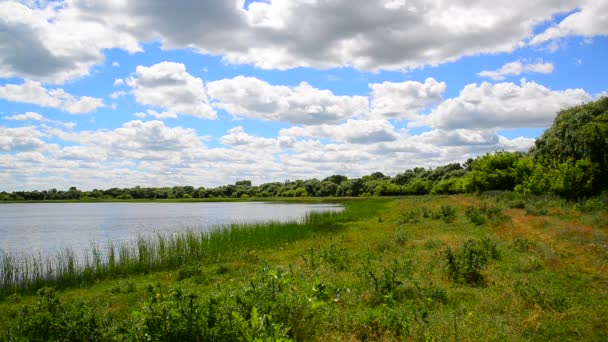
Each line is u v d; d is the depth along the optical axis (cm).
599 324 859
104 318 882
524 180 4147
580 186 3180
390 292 1009
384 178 14975
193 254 2044
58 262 2067
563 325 860
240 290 899
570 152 3600
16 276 1677
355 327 820
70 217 6056
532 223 2292
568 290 1097
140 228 4162
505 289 1120
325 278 1266
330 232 2770
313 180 16075
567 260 1424
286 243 2370
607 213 2397
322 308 859
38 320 802
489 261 1473
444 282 1230
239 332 690
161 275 1631
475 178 5234
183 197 16225
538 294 1027
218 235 2520
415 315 840
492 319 886
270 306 793
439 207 3806
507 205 3266
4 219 5650
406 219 3117
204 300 814
